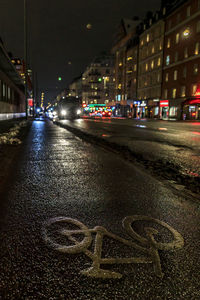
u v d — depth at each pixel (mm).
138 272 1756
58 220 2629
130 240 2207
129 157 6641
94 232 2357
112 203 3174
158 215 2812
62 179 4332
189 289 1601
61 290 1572
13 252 1988
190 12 38562
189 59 38844
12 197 3365
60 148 8312
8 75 30297
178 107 41750
